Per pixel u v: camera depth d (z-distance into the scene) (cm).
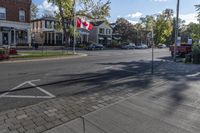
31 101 684
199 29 4138
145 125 516
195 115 588
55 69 1439
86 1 3344
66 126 494
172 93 816
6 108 612
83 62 1953
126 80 1075
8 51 2103
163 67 1717
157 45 7812
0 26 3634
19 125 489
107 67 1614
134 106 646
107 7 3500
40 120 520
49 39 5588
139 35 7988
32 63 1795
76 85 931
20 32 3931
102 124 512
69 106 630
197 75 1286
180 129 501
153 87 912
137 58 2602
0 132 453
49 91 816
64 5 3222
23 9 3919
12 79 1045
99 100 698
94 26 6775
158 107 645
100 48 4750
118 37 7719
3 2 3644
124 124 517
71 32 3494
